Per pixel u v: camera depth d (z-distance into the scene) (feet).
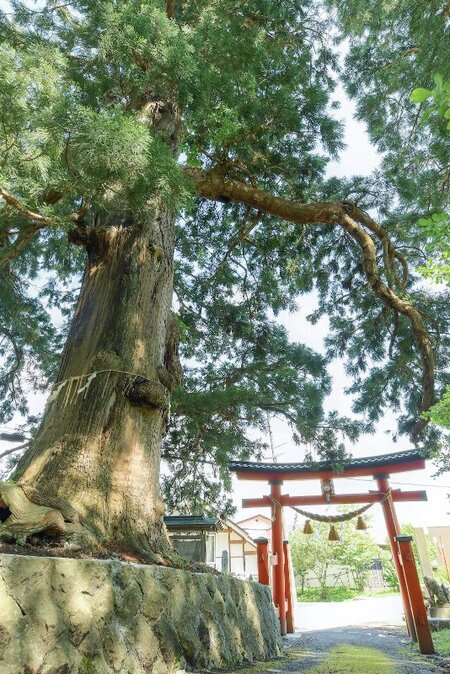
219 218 35.96
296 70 28.07
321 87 28.53
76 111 10.74
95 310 16.14
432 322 32.60
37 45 12.16
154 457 14.19
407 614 30.73
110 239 17.71
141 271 17.15
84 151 11.34
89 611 8.11
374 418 34.88
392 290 29.27
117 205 16.07
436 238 9.91
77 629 7.71
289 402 30.83
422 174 29.94
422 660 19.80
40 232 31.83
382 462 35.78
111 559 10.04
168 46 16.14
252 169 28.68
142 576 10.00
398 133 31.89
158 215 19.04
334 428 31.50
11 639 6.63
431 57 23.67
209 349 38.55
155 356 15.89
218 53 21.76
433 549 84.94
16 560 7.34
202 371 35.45
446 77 22.67
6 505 10.27
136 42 15.78
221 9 25.85
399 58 28.86
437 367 32.89
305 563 97.35
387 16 27.30
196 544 38.75
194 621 11.32
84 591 8.22
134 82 17.69
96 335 15.39
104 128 10.91
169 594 10.67
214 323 37.47
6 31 19.34
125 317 15.76
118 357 14.79
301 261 36.24
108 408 13.73
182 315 37.06
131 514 12.37
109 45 16.02
